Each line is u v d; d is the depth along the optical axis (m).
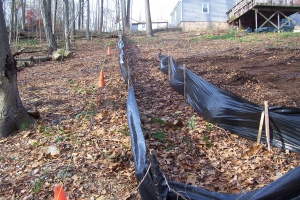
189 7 29.41
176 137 5.29
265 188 2.61
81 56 16.48
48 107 7.00
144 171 2.93
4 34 5.40
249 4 20.81
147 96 7.71
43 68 13.11
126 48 17.14
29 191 3.79
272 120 4.88
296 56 10.73
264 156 4.64
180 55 13.34
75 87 8.89
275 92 7.15
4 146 5.09
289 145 4.73
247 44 14.67
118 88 8.43
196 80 6.52
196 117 6.29
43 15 16.62
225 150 4.88
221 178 4.03
